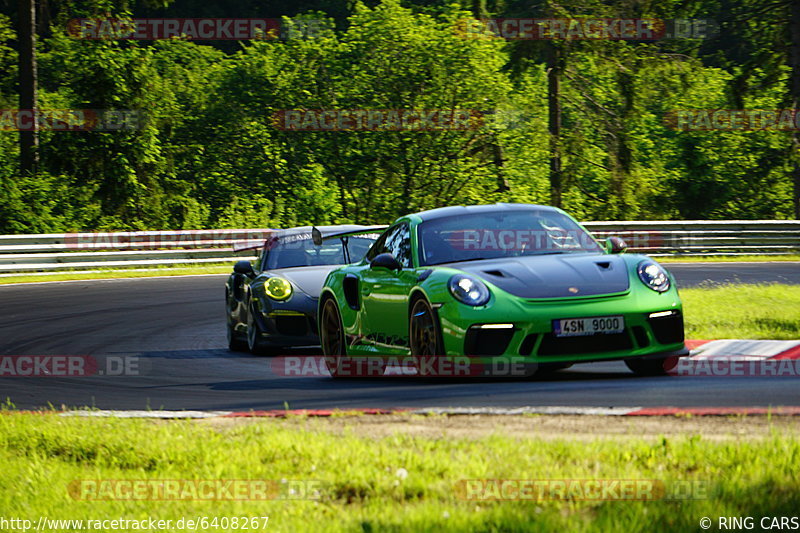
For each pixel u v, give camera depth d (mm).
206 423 23219
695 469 16125
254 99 138250
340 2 179875
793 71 113312
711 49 169375
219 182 141875
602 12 134500
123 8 131125
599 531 13172
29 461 20734
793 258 92000
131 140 123625
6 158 123750
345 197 133125
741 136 155125
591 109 153375
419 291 27953
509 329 25781
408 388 27328
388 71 127625
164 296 65000
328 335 34375
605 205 149000
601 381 26828
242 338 41562
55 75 152875
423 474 16781
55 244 82625
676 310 26703
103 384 32906
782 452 16250
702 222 93938
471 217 30641
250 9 182375
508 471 16469
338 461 17984
